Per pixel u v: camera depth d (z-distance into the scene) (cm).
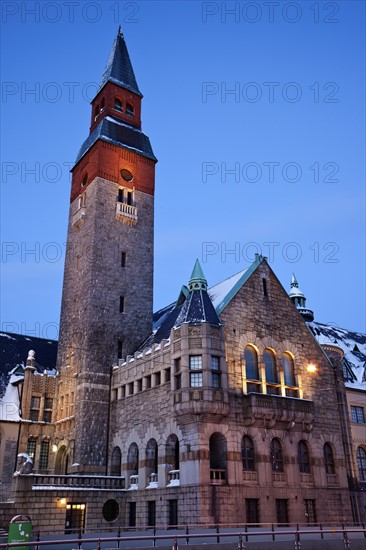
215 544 2672
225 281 5238
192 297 4516
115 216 6059
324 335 6800
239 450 4106
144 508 4312
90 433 5025
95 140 6266
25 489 3972
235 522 3853
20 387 5659
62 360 5778
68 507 4222
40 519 3959
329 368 5147
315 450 4606
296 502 4266
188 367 4153
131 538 2339
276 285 5091
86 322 5488
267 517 4044
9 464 5134
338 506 4547
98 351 5397
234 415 4194
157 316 6481
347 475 4828
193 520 3788
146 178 6531
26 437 5294
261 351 4647
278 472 4288
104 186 6091
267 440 4309
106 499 4403
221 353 4250
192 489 3866
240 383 4372
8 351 6372
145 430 4581
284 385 4678
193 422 4022
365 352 6844
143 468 4466
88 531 4169
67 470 5094
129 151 6456
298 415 4497
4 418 5297
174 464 4281
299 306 7169
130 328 5719
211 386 4088
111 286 5753
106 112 6688
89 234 5900
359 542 3050
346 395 5509
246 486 4031
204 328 4247
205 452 3925
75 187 6619
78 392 5228
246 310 4709
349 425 5134
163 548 2577
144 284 6016
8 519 3825
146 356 4825
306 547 2888
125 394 5034
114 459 4981
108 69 7112
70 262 6191
